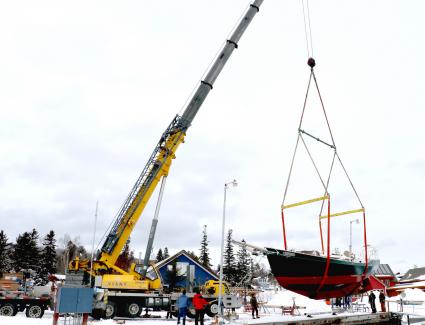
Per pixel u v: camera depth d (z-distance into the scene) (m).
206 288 25.44
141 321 21.64
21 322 18.02
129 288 22.72
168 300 23.70
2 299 21.55
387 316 16.75
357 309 31.97
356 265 17.12
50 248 67.88
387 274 73.31
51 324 17.59
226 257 72.44
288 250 15.49
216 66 26.03
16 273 55.59
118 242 22.94
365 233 17.58
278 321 11.91
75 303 14.70
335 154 16.86
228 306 24.66
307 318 13.02
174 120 24.77
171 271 33.34
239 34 27.03
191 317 24.39
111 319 22.27
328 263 15.09
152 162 23.95
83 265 22.80
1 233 68.00
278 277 16.09
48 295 22.78
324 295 17.08
